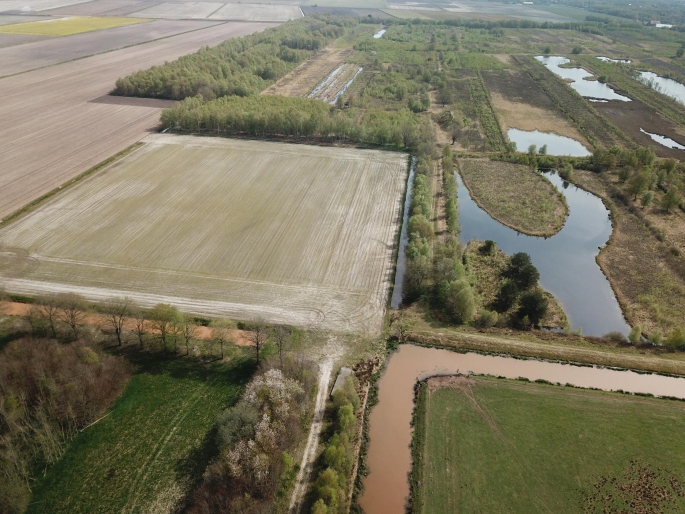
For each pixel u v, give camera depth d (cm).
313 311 6819
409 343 6378
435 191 10362
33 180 10000
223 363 5944
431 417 5359
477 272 7925
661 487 4656
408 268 7781
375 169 11100
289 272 7575
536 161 11725
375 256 8031
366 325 6631
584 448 5016
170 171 10656
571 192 10706
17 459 4591
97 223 8625
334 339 6378
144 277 7338
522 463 4866
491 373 5988
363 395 5650
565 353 6225
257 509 4228
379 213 9300
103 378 5484
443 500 4538
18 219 8631
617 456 4941
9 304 6725
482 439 5109
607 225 9419
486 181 10981
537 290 7444
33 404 5091
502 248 8644
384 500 4584
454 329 6650
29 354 5616
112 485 4544
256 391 5172
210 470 4534
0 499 4203
